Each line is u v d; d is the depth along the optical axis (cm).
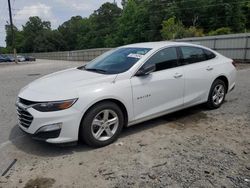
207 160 362
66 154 392
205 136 443
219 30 4828
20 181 325
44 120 369
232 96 716
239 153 381
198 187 301
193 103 535
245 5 5788
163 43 512
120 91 415
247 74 1182
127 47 530
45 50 9981
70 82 412
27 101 389
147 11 6462
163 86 470
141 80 441
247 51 1834
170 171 336
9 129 504
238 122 507
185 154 380
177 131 468
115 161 366
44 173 342
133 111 438
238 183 308
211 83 566
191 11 6075
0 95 853
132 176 327
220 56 613
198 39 2142
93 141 400
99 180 321
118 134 429
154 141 428
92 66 503
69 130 377
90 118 391
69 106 374
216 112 573
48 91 393
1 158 386
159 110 475
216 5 5716
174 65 498
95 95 390
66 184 316
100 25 8712
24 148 418
